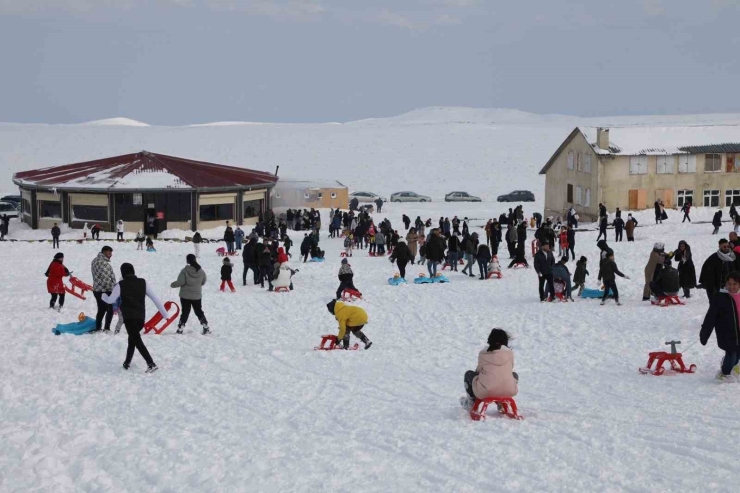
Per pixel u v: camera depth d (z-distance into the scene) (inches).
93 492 361.7
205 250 1975.9
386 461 386.6
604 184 2425.0
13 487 368.8
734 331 520.7
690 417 446.9
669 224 2181.3
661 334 732.7
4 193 3941.9
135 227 2519.7
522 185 4269.2
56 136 6210.6
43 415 499.5
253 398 544.1
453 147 5403.5
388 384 580.1
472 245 1338.6
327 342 775.1
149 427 468.4
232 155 5275.6
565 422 444.8
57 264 1007.0
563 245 1498.5
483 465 372.8
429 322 885.2
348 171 4685.0
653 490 332.8
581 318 850.1
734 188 2485.2
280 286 1193.4
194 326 875.4
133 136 6284.5
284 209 2999.5
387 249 1882.4
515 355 683.4
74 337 799.1
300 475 370.9
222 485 360.5
